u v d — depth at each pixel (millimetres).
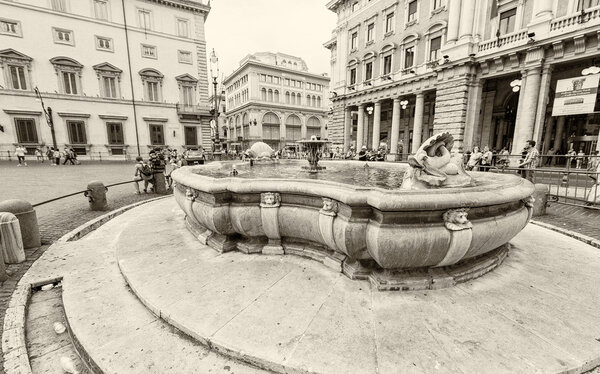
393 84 23172
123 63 28734
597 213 6527
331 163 9531
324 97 66000
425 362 2014
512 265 3611
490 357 2055
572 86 13336
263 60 64875
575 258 3857
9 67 24312
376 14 25062
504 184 3322
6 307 2936
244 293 2891
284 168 7859
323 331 2334
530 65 14773
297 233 3666
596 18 12383
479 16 17016
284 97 60000
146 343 2326
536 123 14992
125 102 29172
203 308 2643
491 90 20000
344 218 2967
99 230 5547
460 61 17453
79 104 27172
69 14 25859
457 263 3283
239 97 63531
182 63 31906
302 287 3010
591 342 2201
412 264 2918
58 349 2488
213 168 7445
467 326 2396
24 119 25234
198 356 2203
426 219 2773
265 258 3725
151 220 5797
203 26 32750
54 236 5094
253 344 2193
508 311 2607
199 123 33469
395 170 7391
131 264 3590
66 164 23766
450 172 3430
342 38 29531
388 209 2594
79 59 26750
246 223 3689
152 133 31016
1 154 24672
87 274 3559
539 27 14258
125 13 28297
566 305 2703
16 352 2326
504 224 3129
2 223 3781
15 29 24234
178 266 3521
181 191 4832
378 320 2477
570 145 16688
